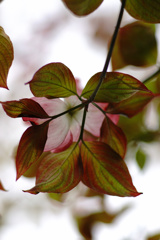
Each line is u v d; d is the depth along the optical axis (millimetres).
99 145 566
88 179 562
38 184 537
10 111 539
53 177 547
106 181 560
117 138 585
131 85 540
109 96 547
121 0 583
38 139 546
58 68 537
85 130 582
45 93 546
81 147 564
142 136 744
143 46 674
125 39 673
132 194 552
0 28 548
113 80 540
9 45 550
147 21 586
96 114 580
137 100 584
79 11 613
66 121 562
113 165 561
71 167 556
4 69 552
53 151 566
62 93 550
